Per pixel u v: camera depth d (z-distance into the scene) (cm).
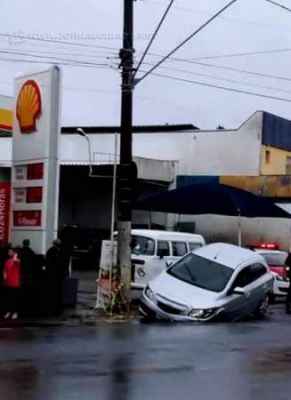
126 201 1895
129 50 1884
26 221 2047
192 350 1274
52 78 2003
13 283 1794
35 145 2033
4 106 3509
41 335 1432
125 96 1894
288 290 2205
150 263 2105
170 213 3369
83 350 1223
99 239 3353
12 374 994
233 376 1048
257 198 2830
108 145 3916
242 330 1628
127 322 1769
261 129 3806
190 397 903
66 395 883
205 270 1923
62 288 1894
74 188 3753
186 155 3938
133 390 927
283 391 956
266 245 3177
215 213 2947
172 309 1798
